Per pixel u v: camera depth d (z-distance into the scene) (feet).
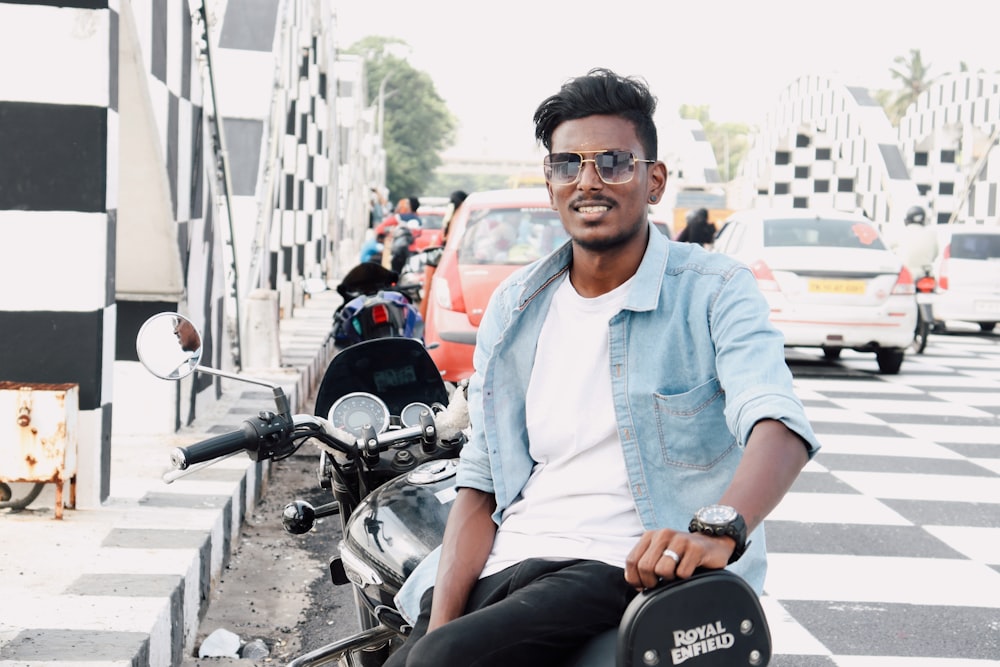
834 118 130.31
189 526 16.66
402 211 101.81
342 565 10.40
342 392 11.48
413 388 11.60
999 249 56.70
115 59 18.20
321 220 78.89
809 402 35.47
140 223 23.58
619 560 7.25
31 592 13.46
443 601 7.61
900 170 114.21
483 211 31.89
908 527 21.11
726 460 7.46
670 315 7.55
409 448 10.61
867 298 40.32
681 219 122.93
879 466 26.35
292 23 56.24
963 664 14.43
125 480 19.74
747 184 169.37
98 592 13.50
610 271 7.82
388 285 26.48
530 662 6.80
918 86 301.84
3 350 17.53
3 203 17.52
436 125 416.46
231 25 41.14
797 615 16.25
